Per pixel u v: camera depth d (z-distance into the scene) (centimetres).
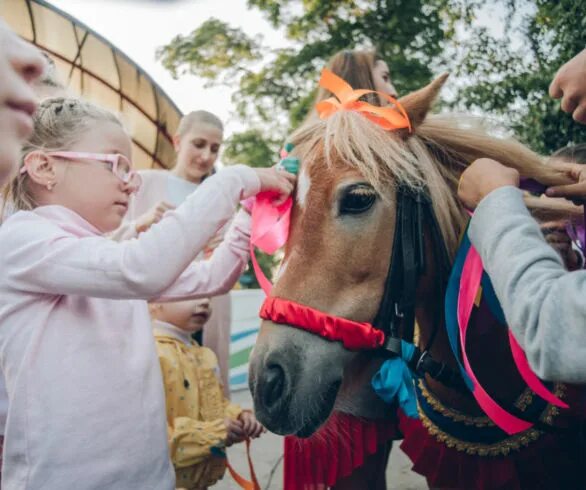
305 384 114
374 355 125
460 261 116
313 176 123
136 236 210
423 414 139
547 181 129
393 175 124
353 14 642
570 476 132
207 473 169
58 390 107
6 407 126
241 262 144
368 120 128
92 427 107
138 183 124
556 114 233
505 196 96
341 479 148
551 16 234
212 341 246
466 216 131
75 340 111
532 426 127
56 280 108
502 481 128
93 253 108
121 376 113
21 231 112
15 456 105
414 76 477
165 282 109
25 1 337
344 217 119
